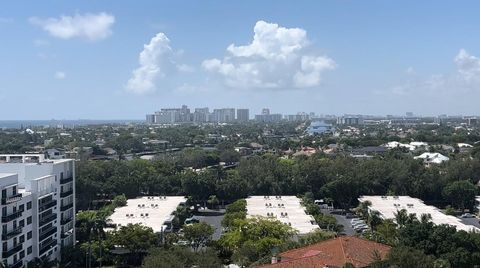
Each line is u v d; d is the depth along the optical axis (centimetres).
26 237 12319
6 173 12950
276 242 12131
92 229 14838
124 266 13738
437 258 9681
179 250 11288
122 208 18638
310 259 9462
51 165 13638
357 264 9144
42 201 13038
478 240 10644
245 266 11694
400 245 9812
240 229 13412
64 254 13725
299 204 19725
